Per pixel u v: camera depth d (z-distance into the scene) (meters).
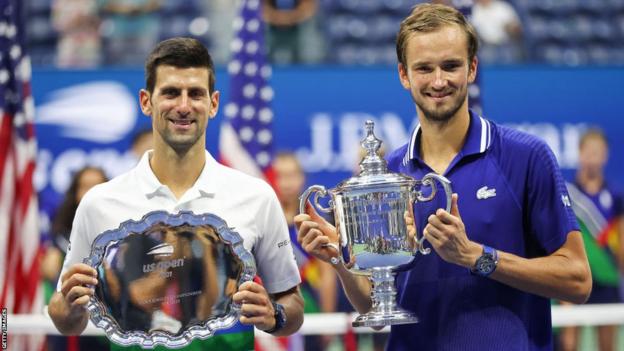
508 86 19.23
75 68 18.02
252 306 7.14
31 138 11.62
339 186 7.46
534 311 7.61
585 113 19.30
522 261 7.16
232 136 13.13
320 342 11.02
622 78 19.39
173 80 7.37
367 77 18.69
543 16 24.33
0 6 11.45
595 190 18.81
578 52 23.89
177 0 23.58
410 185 7.38
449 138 7.71
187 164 7.78
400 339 7.72
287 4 23.41
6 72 11.46
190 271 7.49
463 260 6.96
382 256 7.36
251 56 13.23
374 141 7.55
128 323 7.43
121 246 7.43
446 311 7.52
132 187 7.81
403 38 7.47
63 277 7.66
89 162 17.81
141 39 23.09
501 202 7.48
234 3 23.48
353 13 23.95
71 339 10.80
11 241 11.45
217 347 7.88
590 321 11.36
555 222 7.45
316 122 18.47
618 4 25.02
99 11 23.30
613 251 18.09
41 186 17.58
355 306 8.03
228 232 7.45
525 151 7.55
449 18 7.36
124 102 18.05
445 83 7.22
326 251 7.50
